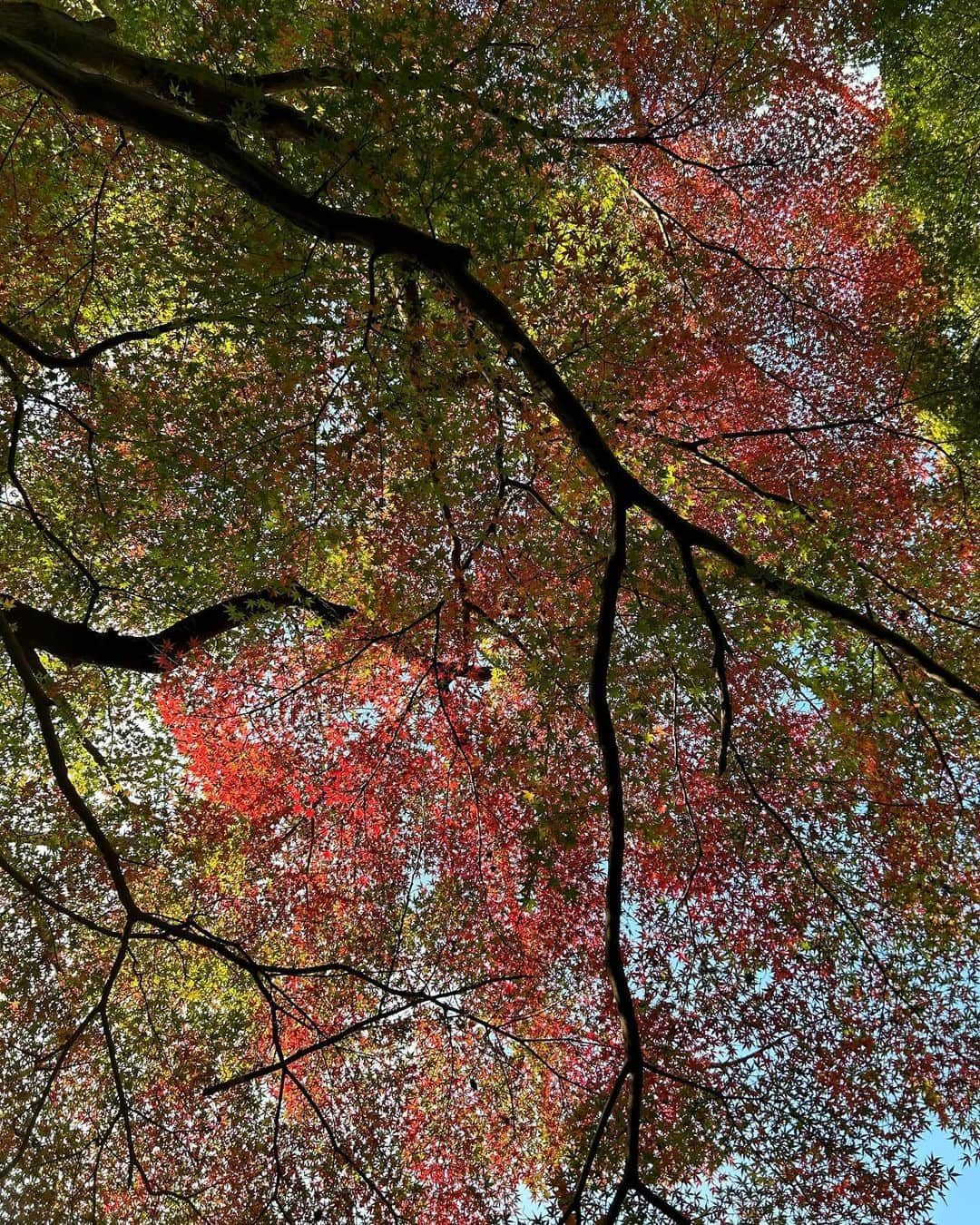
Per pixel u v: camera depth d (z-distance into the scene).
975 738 8.98
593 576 7.03
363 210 5.49
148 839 8.26
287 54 7.60
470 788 9.56
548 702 7.07
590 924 8.97
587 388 6.52
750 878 8.63
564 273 6.57
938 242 11.91
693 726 9.22
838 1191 6.74
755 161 11.04
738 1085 7.02
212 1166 7.54
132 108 4.80
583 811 6.16
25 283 8.80
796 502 9.52
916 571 9.91
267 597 8.15
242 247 5.39
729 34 9.54
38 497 9.26
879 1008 8.01
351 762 9.09
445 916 9.45
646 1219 4.33
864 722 8.62
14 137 7.66
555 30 8.68
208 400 6.30
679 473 9.60
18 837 7.90
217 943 5.86
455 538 7.80
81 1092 7.70
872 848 8.60
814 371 11.29
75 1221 6.64
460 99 4.93
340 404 6.12
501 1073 8.87
